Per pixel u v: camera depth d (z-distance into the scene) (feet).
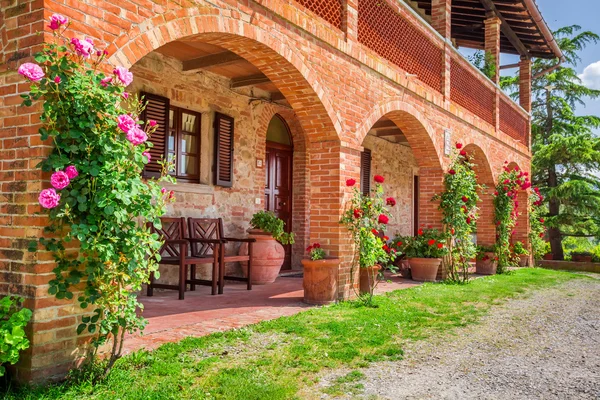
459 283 27.43
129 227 9.63
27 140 9.40
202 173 23.44
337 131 19.33
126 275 9.63
